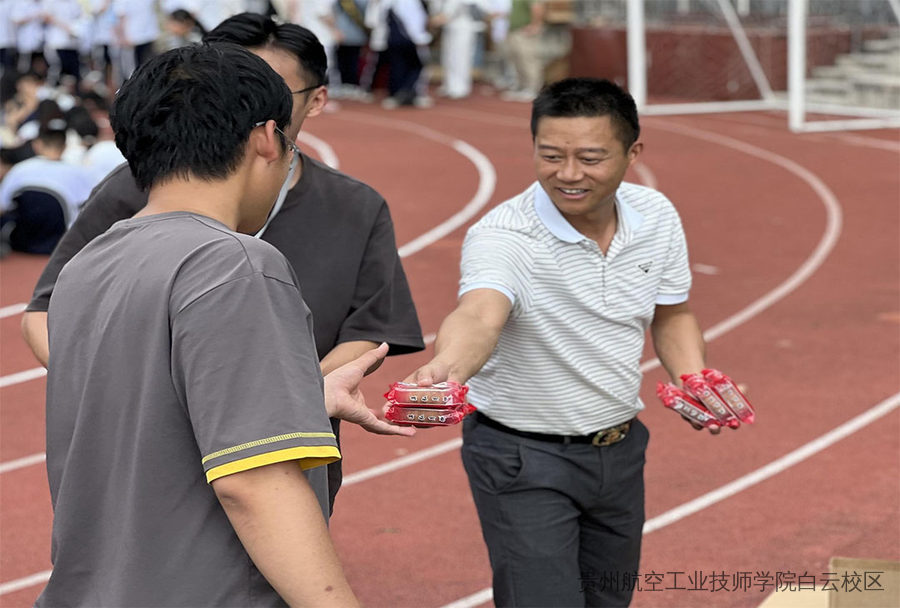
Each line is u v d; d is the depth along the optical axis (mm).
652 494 5895
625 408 3666
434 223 12023
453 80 22453
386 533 5555
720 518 5625
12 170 11094
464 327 3223
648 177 14383
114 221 3275
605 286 3533
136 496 2170
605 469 3637
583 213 3428
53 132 11070
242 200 2350
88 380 2225
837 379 7457
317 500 2285
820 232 11398
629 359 3633
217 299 2109
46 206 10891
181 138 2246
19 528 5648
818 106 19656
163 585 2188
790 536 5426
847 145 16391
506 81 23500
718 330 8484
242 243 2188
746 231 11508
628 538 3811
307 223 3289
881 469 6125
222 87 2264
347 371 2535
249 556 2191
